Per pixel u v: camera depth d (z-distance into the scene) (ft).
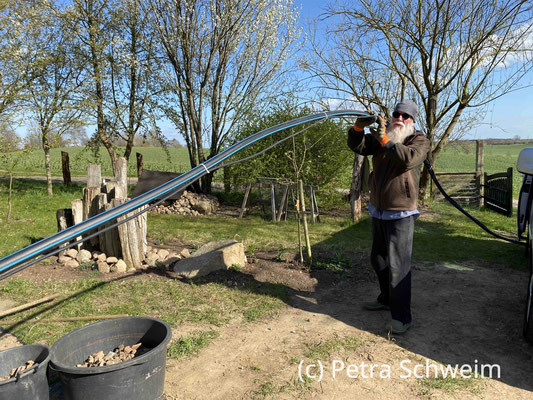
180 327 12.92
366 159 13.93
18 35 38.55
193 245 23.02
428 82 38.65
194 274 17.20
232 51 41.81
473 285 17.21
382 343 12.01
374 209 12.87
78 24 43.57
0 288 15.87
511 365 10.78
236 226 29.89
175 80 44.57
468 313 14.19
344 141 37.14
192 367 10.68
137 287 16.11
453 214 36.29
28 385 7.63
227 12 39.22
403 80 40.16
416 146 11.50
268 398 9.32
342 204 39.42
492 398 9.36
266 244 24.11
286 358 11.14
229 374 10.34
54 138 42.57
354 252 22.15
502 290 16.56
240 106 43.73
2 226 27.58
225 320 13.53
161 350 8.59
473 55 37.52
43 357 8.59
